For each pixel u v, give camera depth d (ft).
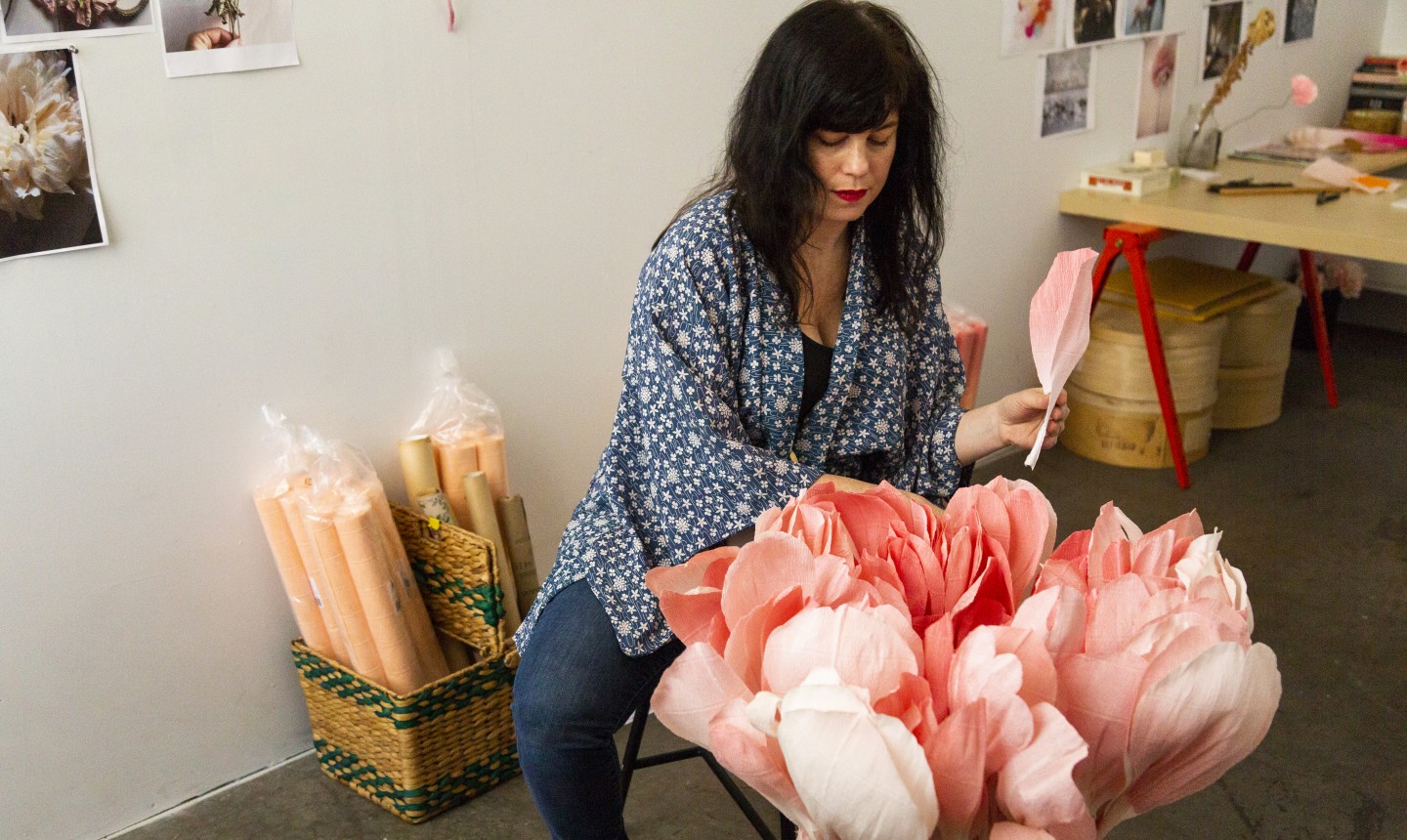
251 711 7.46
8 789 6.55
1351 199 11.14
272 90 6.60
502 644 7.05
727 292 5.04
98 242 6.16
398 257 7.35
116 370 6.40
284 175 6.76
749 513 4.79
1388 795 7.36
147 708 6.98
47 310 6.10
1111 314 12.20
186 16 6.20
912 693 2.33
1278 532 10.68
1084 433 12.33
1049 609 2.43
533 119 7.74
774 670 2.42
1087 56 11.81
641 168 8.45
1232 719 2.31
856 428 5.37
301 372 7.11
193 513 6.88
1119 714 2.35
